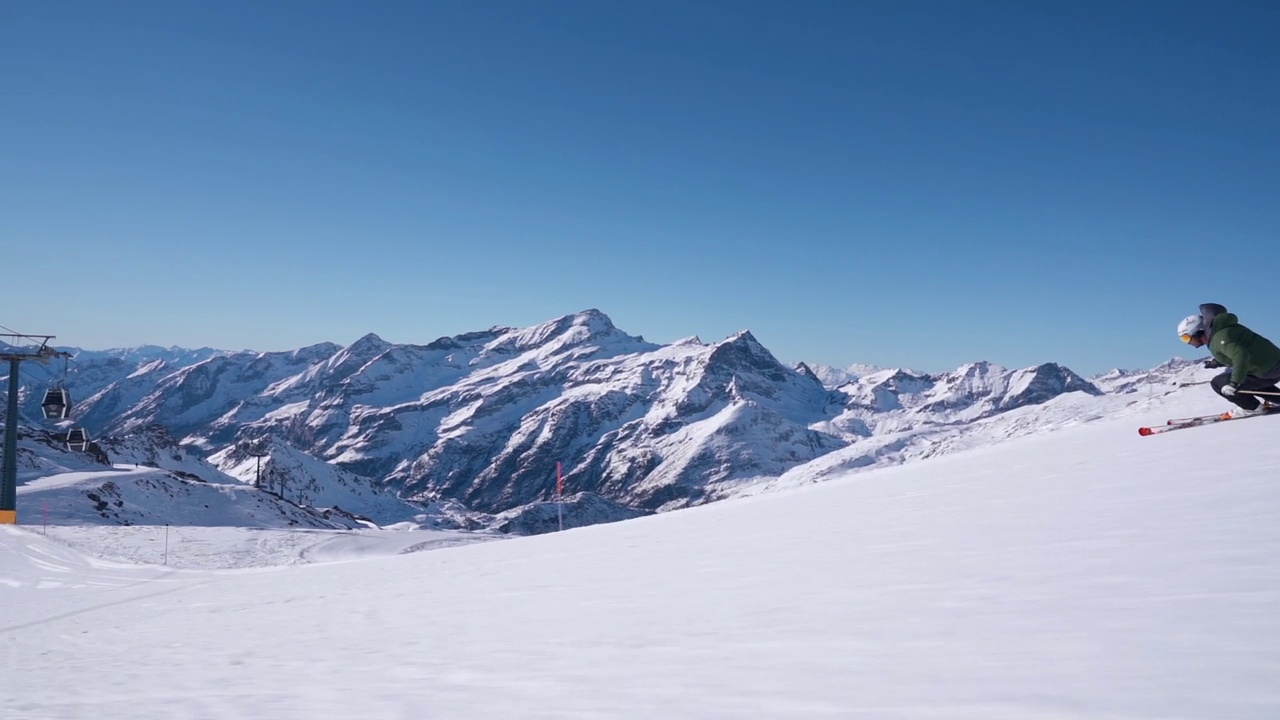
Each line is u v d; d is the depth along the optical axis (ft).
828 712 8.25
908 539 23.67
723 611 16.98
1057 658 8.96
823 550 24.76
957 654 10.04
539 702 11.03
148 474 379.14
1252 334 41.16
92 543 161.79
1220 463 27.86
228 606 44.42
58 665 25.79
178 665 21.65
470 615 23.62
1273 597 10.38
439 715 11.07
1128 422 57.31
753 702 9.23
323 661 18.56
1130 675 7.77
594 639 16.05
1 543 123.24
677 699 9.98
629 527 56.03
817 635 12.85
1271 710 6.07
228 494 407.44
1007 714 7.05
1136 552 15.37
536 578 32.04
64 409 175.52
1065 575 14.24
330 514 505.66
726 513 51.29
